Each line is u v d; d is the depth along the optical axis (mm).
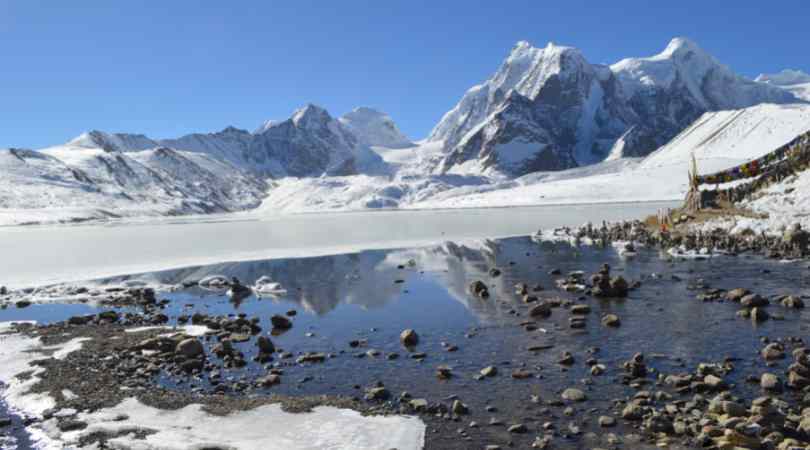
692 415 16594
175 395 20016
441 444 15695
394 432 16484
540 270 46656
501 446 15461
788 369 20188
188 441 16172
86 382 21469
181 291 43344
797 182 61062
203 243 86125
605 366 21625
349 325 30422
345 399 19234
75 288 44062
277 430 16828
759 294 32844
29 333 29562
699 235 55781
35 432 17250
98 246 84812
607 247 61469
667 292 35250
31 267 59281
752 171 67688
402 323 30312
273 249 73188
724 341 24281
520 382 20391
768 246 50062
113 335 28641
